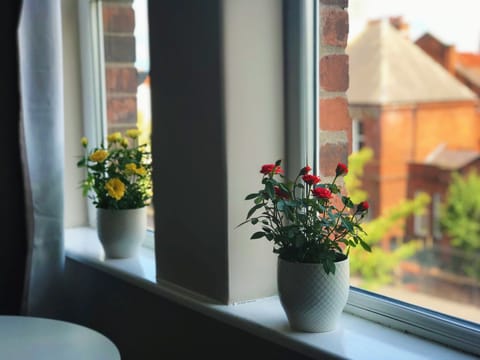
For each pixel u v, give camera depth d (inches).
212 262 62.0
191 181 63.4
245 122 59.9
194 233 63.9
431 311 53.5
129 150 81.1
